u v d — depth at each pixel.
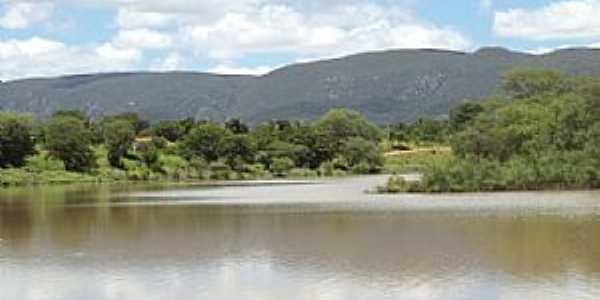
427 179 121.00
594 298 38.78
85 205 108.56
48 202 117.56
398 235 64.25
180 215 87.69
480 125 145.88
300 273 46.81
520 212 81.44
